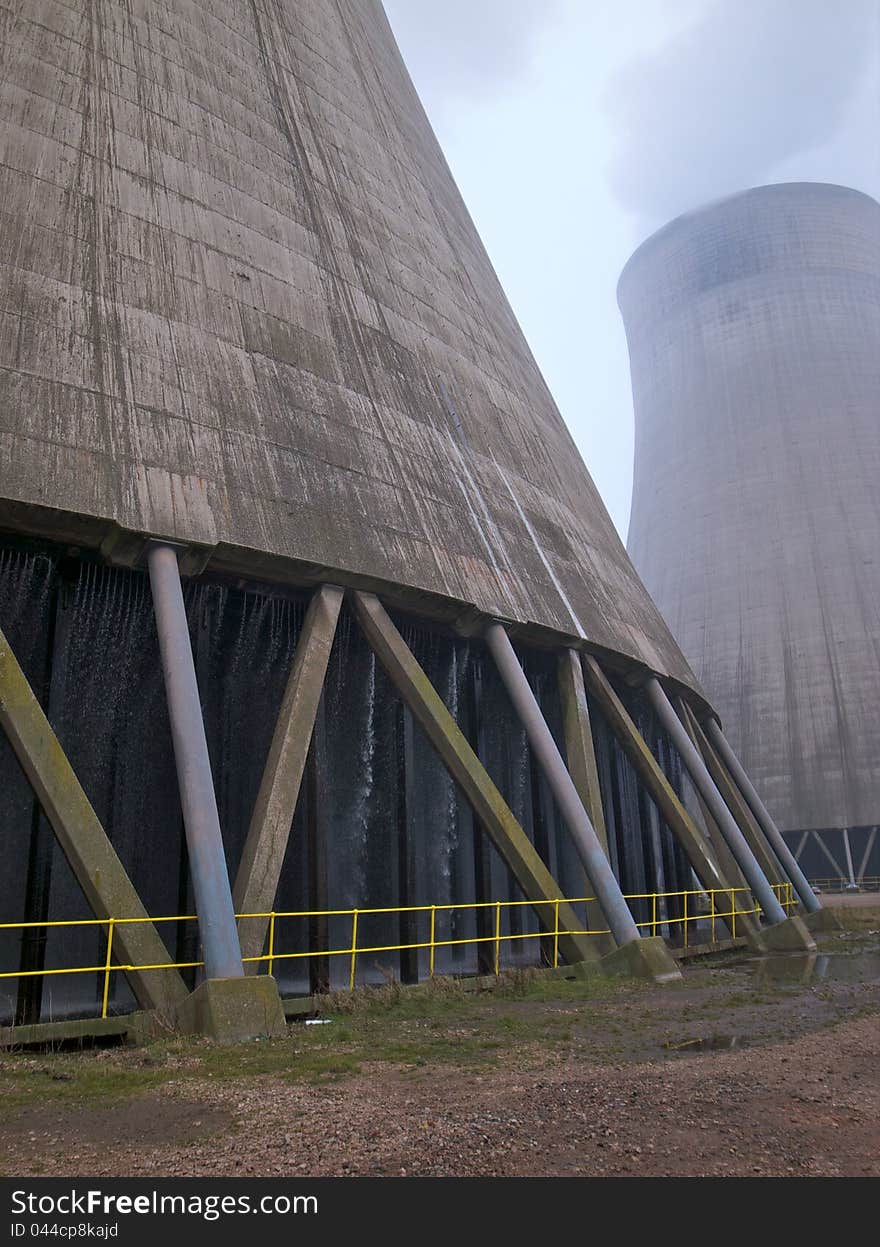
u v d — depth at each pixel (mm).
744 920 21422
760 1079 7750
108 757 14320
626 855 24516
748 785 29891
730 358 72312
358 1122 6414
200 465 14367
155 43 19953
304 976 15758
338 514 16109
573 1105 6852
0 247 14094
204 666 15578
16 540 12984
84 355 14023
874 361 70688
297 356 17953
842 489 66375
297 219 20750
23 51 16891
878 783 60000
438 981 13477
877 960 18609
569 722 19578
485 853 17984
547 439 27594
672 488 72625
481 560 18984
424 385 21625
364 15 33906
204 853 10945
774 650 64812
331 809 17156
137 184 17094
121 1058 8797
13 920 13148
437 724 15391
